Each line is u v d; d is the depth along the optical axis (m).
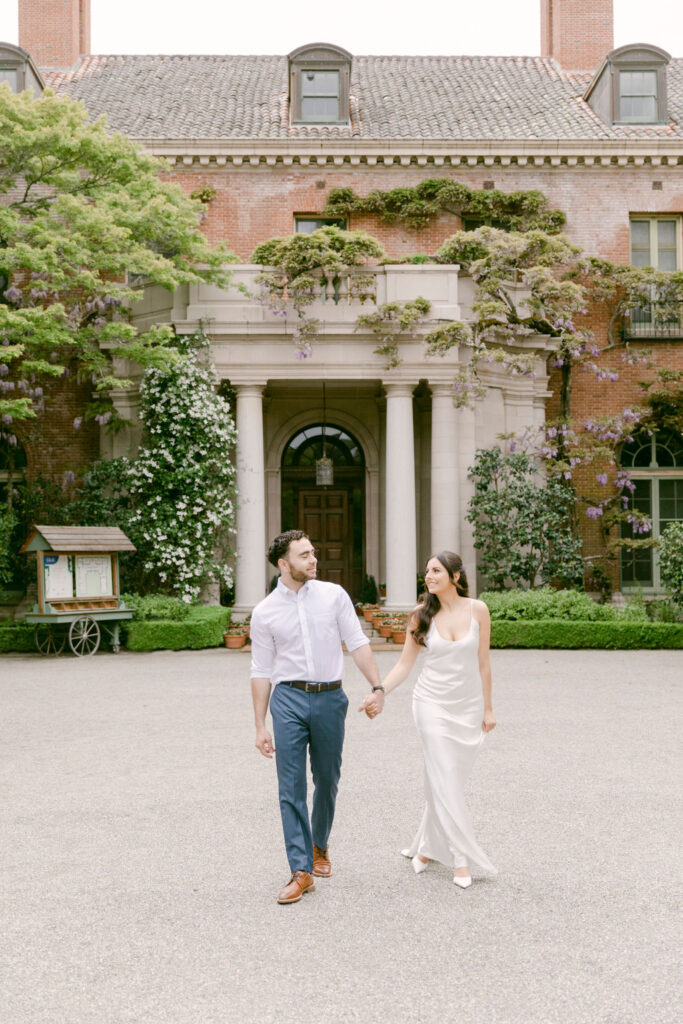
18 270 19.88
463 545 17.62
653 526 21.12
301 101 21.55
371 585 19.41
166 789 6.60
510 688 11.35
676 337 20.80
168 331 16.42
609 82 21.56
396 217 20.66
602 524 19.98
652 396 20.52
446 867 4.99
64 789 6.61
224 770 7.18
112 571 15.76
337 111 21.59
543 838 5.41
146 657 14.82
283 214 20.66
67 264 15.84
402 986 3.55
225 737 8.45
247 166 20.66
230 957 3.83
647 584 21.09
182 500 16.84
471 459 17.81
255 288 17.45
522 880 4.73
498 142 20.47
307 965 3.75
